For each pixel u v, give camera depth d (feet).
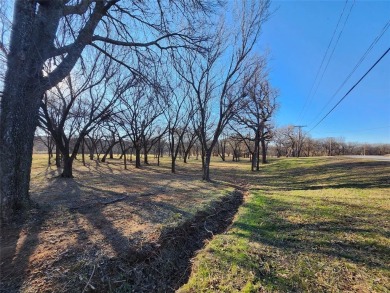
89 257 13.26
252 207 25.80
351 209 23.45
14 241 14.84
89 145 121.49
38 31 17.70
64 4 18.97
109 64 39.73
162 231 17.56
